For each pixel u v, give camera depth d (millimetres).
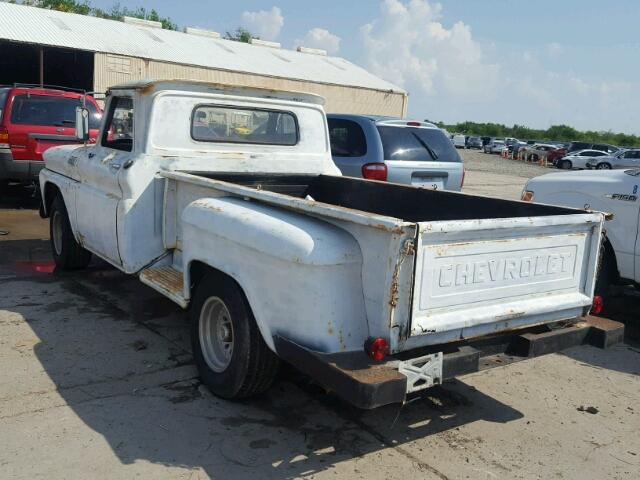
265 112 5422
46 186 6840
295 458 3312
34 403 3734
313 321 3094
